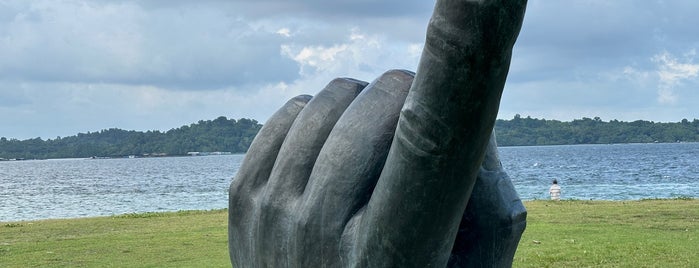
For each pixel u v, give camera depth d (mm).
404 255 2963
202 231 15141
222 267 10797
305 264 3412
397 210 2895
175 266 11047
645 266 10203
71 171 111938
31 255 12492
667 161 84062
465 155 2715
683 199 21500
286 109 4074
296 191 3576
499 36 2525
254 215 3836
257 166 3959
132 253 12391
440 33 2592
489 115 2668
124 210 31547
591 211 17438
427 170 2754
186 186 52750
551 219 15797
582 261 10570
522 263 10484
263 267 3723
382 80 3461
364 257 3109
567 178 51969
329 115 3670
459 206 2861
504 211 3348
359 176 3307
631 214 16516
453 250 3422
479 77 2578
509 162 92250
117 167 125312
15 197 46562
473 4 2498
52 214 31094
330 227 3316
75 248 13148
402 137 2791
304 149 3637
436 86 2633
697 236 12797
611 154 120562
